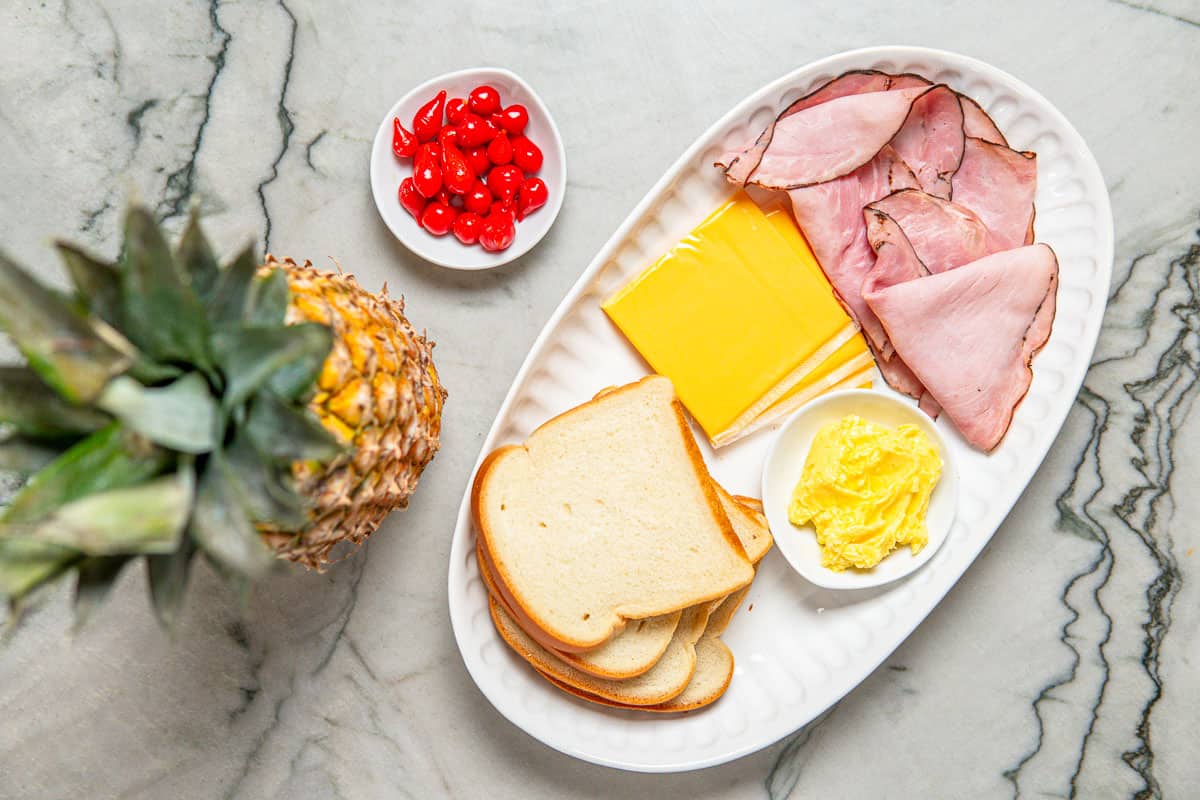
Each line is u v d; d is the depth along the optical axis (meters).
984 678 0.70
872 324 0.67
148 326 0.48
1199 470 0.69
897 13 0.69
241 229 0.68
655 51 0.69
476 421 0.69
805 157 0.66
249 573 0.49
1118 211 0.70
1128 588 0.70
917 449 0.65
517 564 0.64
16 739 0.67
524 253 0.68
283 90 0.68
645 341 0.66
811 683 0.66
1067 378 0.66
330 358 0.54
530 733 0.65
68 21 0.68
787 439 0.66
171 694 0.68
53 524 0.45
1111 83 0.69
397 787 0.69
